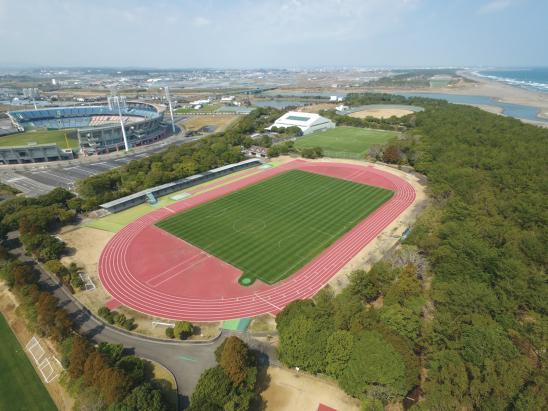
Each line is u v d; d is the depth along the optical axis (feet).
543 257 238.68
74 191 463.83
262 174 504.84
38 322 206.69
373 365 154.51
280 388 174.81
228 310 234.99
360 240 318.04
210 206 395.96
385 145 581.94
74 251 309.01
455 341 173.47
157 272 277.03
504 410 138.82
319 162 559.38
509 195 346.74
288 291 252.21
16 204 377.30
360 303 207.31
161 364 193.26
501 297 202.69
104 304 243.19
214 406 147.64
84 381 165.99
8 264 265.54
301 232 333.62
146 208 395.96
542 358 164.45
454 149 522.47
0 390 180.04
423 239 276.00
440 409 142.20
